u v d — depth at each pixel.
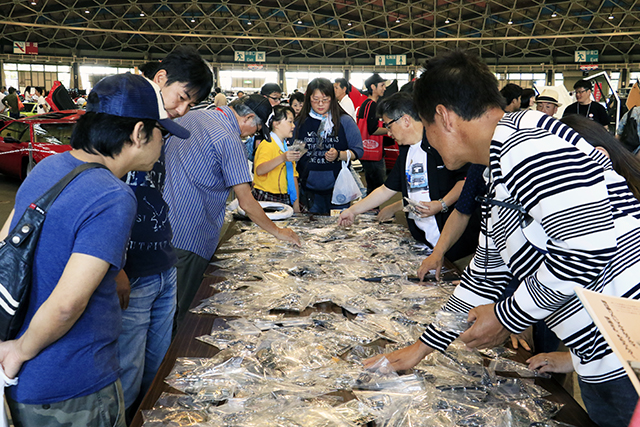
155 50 36.38
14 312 1.08
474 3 29.19
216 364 1.26
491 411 1.08
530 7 28.98
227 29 34.19
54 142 7.40
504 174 1.04
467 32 33.03
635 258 1.07
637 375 0.55
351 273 1.95
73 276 1.06
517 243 1.16
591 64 34.12
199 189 2.19
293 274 1.96
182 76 1.74
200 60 1.78
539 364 1.29
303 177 3.75
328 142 3.65
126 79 1.22
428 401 1.11
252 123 2.41
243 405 1.09
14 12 29.50
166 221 1.86
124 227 1.13
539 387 1.20
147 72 2.09
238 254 2.18
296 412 1.06
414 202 2.34
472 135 1.12
